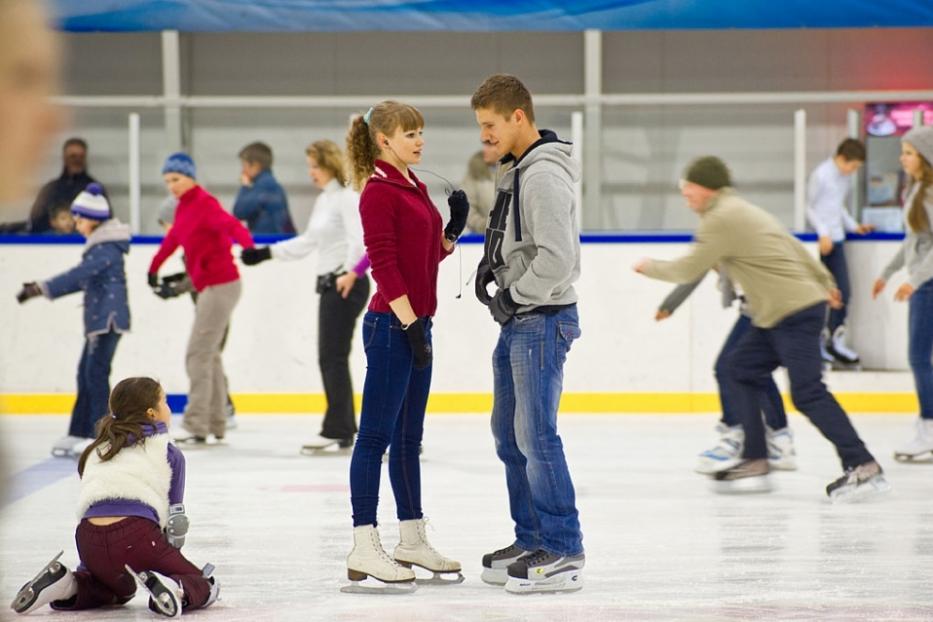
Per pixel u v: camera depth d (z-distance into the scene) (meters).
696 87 29.53
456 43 29.53
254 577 11.27
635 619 9.59
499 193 10.33
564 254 9.79
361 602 10.26
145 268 25.69
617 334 25.50
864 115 27.84
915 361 18.50
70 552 12.41
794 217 29.03
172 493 9.88
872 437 21.67
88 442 19.77
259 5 24.69
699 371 25.50
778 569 11.48
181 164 19.91
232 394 25.81
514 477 10.94
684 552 12.32
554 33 29.44
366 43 29.53
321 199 19.31
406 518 11.02
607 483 16.92
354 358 25.41
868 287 26.12
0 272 25.78
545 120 29.39
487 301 10.40
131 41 29.31
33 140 1.27
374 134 10.48
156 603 9.50
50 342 25.81
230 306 20.41
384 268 10.16
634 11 24.78
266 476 17.67
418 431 10.93
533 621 9.54
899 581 10.98
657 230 29.61
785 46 29.39
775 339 15.42
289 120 29.44
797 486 16.61
